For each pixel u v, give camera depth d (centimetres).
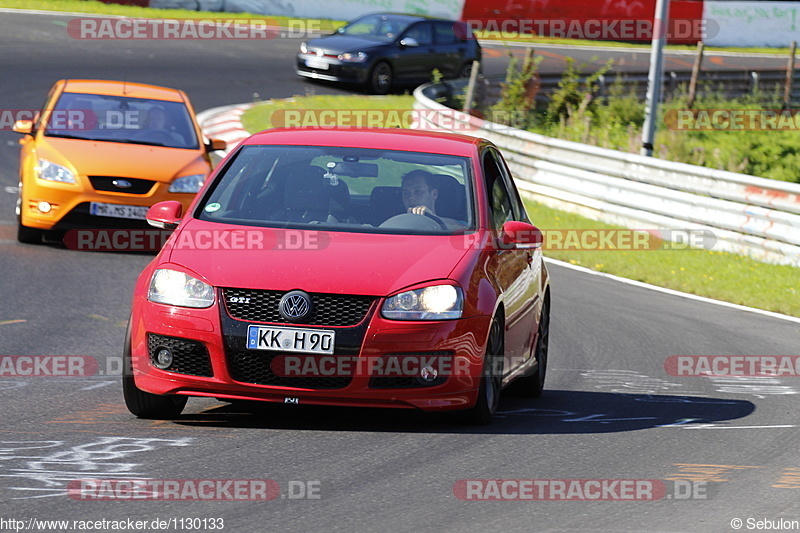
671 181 5688
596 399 2698
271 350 2102
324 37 9425
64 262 4150
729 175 5403
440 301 2161
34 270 3969
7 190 5438
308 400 2123
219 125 7206
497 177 2722
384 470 1908
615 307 4059
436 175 2502
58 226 4344
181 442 2042
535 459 2036
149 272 2234
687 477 1959
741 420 2495
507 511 1703
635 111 9475
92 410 2300
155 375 2153
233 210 2398
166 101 4909
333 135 2641
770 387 2934
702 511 1750
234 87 8544
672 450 2162
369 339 2108
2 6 10175
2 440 2017
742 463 2081
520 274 2541
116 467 1856
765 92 11094
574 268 4909
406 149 2583
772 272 4972
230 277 2141
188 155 4594
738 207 5331
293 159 2530
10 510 1600
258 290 2128
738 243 5344
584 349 3341
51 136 4559
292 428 2189
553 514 1698
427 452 2045
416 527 1603
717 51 14662
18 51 8575
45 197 4319
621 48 13600
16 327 3139
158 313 2153
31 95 7269
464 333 2172
